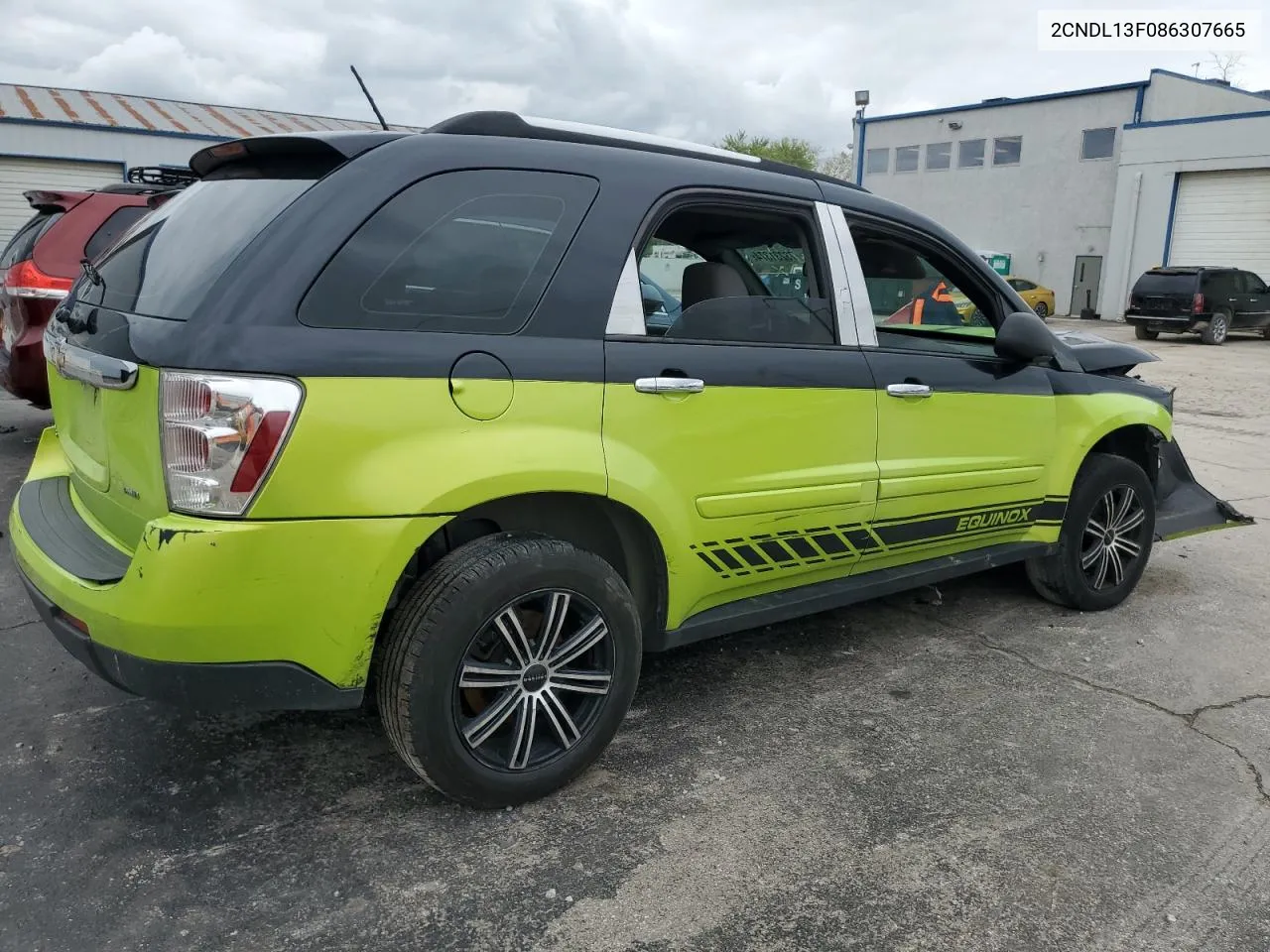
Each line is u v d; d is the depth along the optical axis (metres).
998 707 3.37
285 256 2.20
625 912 2.23
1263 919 2.29
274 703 2.25
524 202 2.54
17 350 5.78
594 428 2.55
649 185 2.77
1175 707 3.41
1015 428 3.78
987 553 3.90
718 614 3.07
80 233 5.92
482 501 2.37
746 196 2.99
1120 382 4.35
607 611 2.66
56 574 2.33
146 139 18.53
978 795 2.79
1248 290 21.95
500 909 2.23
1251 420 10.45
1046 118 31.84
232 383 2.07
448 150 2.46
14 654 3.51
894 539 3.46
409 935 2.13
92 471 2.57
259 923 2.15
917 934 2.20
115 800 2.61
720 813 2.65
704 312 2.88
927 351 3.50
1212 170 26.50
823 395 3.09
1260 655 3.92
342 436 2.17
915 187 36.16
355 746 2.94
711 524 2.88
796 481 3.05
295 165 2.53
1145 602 4.56
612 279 2.64
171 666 2.13
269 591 2.14
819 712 3.29
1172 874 2.45
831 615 4.26
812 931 2.19
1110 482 4.21
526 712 2.58
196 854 2.39
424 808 2.62
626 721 3.18
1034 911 2.29
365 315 2.25
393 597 2.52
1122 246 28.77
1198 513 4.82
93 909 2.17
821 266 3.18
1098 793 2.82
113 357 2.29
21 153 17.53
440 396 2.29
